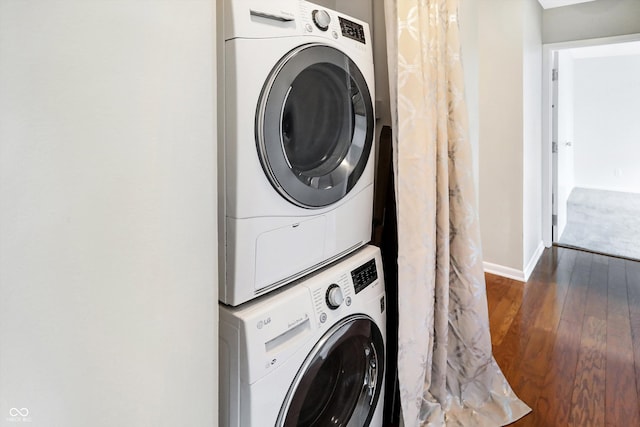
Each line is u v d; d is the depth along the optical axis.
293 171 1.02
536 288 2.97
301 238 1.08
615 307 2.61
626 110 6.29
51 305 0.51
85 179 0.53
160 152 0.63
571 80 5.82
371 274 1.30
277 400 0.94
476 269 1.61
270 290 1.01
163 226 0.64
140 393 0.62
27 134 0.48
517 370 1.96
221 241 0.93
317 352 1.04
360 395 1.32
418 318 1.38
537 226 3.56
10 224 0.47
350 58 1.17
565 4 3.28
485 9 2.99
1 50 0.45
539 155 3.53
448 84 1.51
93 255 0.55
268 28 0.92
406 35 1.27
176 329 0.67
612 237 4.12
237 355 0.90
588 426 1.58
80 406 0.55
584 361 2.02
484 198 3.24
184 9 0.66
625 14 3.05
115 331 0.58
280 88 0.95
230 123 0.89
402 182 1.31
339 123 1.22
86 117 0.53
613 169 6.54
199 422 0.73
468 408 1.66
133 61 0.58
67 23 0.50
